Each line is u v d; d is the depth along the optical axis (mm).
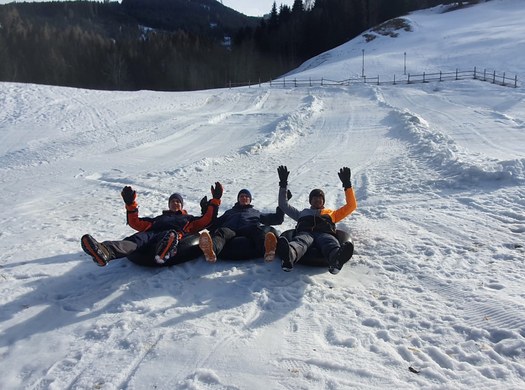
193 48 87438
